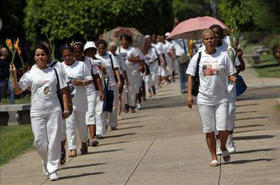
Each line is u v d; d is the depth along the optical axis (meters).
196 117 31.66
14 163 24.11
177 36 31.30
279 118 28.28
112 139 27.06
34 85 19.39
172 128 28.62
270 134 24.12
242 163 19.28
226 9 61.47
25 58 69.31
